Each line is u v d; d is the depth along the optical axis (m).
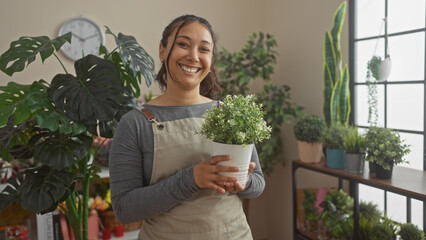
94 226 2.80
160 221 1.13
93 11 3.16
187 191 1.02
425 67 2.20
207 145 1.14
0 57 1.62
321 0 2.91
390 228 2.08
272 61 3.20
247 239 1.19
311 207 2.72
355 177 2.06
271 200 3.68
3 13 2.94
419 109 2.26
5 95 1.69
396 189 1.81
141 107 1.16
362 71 2.64
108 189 2.92
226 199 1.15
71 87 1.68
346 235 2.24
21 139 1.90
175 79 1.14
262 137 0.99
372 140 2.03
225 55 3.20
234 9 3.62
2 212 2.82
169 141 1.11
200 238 1.11
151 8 3.33
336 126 2.32
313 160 2.48
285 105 3.29
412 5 2.26
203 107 1.20
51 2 3.05
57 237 2.68
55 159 1.62
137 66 1.82
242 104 0.98
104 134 1.81
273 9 3.52
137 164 1.10
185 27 1.11
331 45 2.50
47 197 1.65
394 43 2.39
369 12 2.56
